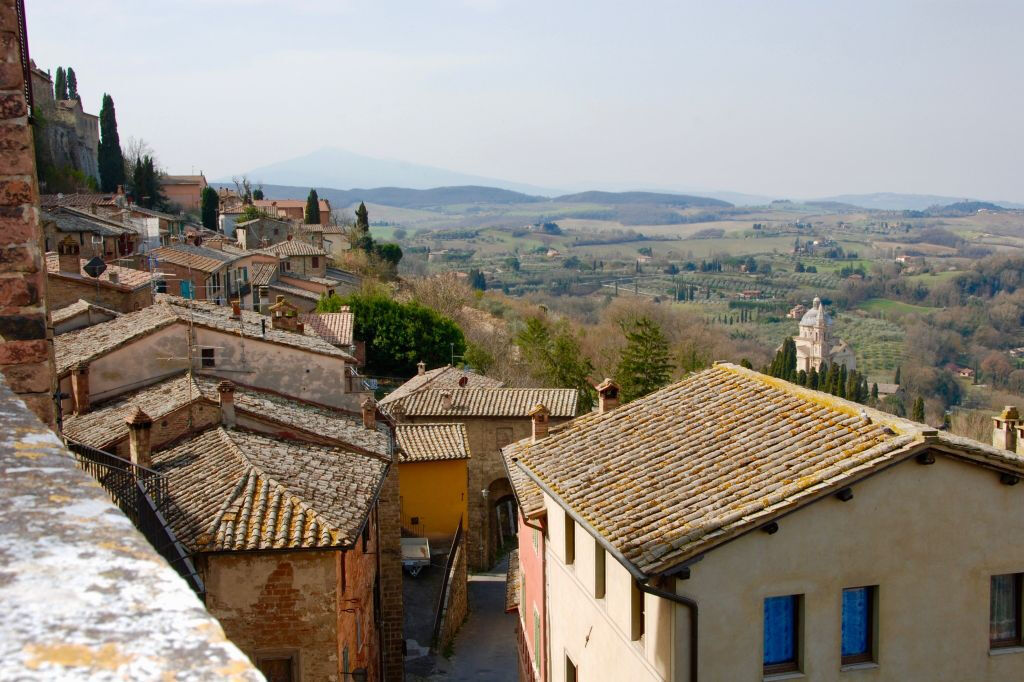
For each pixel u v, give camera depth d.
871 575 14.84
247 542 17.84
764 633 14.66
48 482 3.13
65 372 27.12
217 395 25.73
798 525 14.55
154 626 2.28
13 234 9.77
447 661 34.25
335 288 87.44
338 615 18.64
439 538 45.69
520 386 72.69
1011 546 15.34
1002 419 22.19
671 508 15.62
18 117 9.65
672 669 14.22
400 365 74.44
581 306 155.62
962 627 15.21
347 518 19.64
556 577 21.48
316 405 30.20
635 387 69.75
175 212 117.38
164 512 18.91
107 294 40.12
